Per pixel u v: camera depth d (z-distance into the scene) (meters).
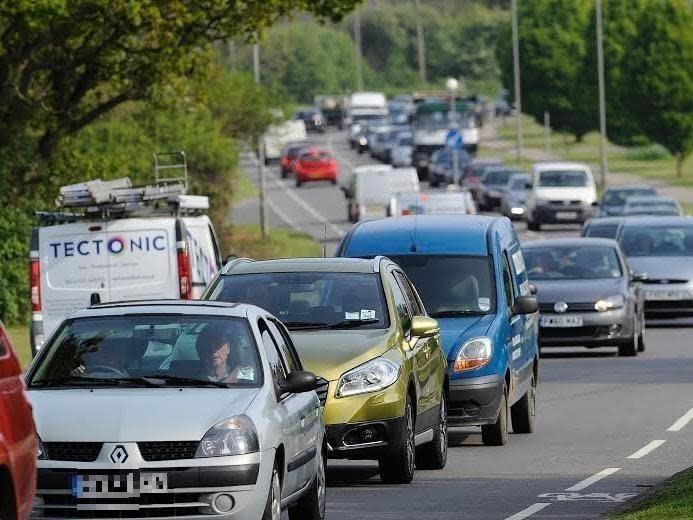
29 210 95.69
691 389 62.69
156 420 29.38
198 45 97.31
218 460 29.05
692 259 89.62
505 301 48.66
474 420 45.97
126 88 99.75
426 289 48.44
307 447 32.69
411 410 40.34
